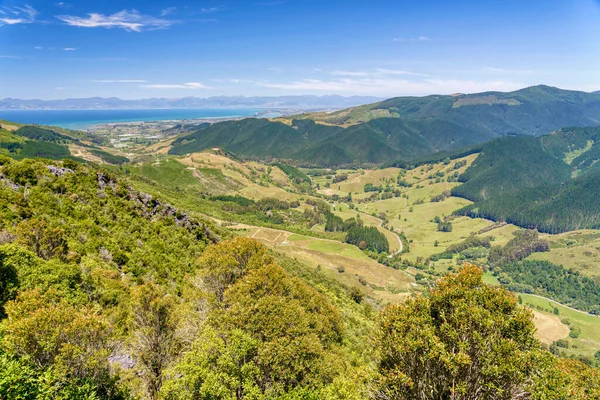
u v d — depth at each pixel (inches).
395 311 791.7
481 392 651.5
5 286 1005.8
